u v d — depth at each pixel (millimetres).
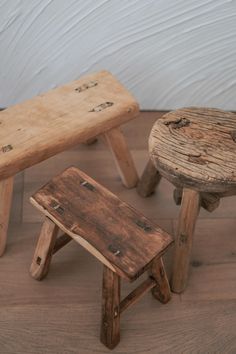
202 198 1451
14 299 1516
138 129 2061
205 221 1750
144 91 2057
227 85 2029
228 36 1844
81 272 1594
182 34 1839
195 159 1381
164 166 1375
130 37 1852
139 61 1938
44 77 1989
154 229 1301
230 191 1438
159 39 1856
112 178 1882
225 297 1546
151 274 1400
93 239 1271
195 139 1443
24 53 1886
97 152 1974
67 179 1420
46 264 1504
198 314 1501
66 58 1919
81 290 1549
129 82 2021
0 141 1460
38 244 1472
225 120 1515
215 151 1406
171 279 1532
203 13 1772
